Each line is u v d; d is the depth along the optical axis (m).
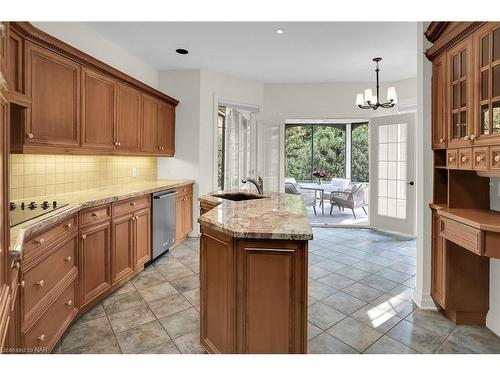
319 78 4.99
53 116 2.33
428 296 2.38
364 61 4.18
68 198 2.46
